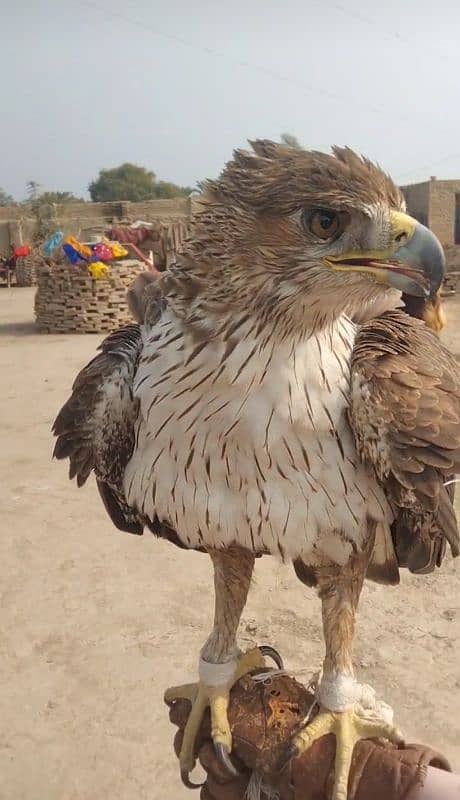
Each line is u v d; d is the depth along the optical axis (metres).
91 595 1.17
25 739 0.88
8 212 8.95
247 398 0.47
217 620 0.54
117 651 1.03
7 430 2.04
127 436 0.54
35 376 2.70
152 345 0.50
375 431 0.47
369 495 0.50
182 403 0.48
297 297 0.46
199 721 0.53
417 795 0.46
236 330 0.46
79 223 8.24
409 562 0.54
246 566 0.54
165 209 8.65
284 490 0.48
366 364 0.48
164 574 1.23
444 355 0.52
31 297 5.82
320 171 0.46
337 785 0.47
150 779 0.83
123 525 0.62
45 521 1.44
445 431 0.47
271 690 0.52
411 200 8.50
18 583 1.21
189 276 0.47
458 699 0.93
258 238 0.46
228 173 0.48
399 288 0.47
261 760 0.50
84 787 0.82
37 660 1.02
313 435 0.48
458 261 5.86
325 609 0.52
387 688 0.95
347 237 0.46
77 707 0.93
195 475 0.49
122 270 3.70
